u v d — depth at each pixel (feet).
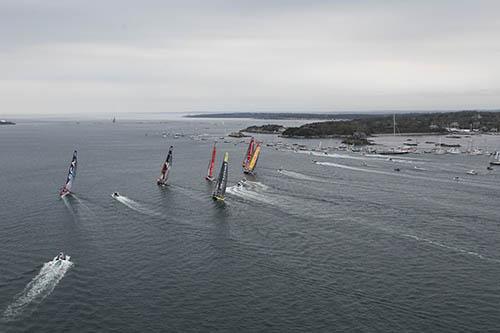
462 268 247.91
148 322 188.96
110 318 191.21
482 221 339.98
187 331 182.91
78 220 332.80
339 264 252.01
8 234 297.94
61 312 194.90
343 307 203.10
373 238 296.71
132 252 267.18
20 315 191.62
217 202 392.47
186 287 221.25
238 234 302.45
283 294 215.10
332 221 335.26
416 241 291.17
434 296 214.48
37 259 252.83
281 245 281.74
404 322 191.11
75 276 230.68
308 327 186.91
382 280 231.50
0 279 224.94
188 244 282.15
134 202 389.19
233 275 236.02
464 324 190.08
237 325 187.73
